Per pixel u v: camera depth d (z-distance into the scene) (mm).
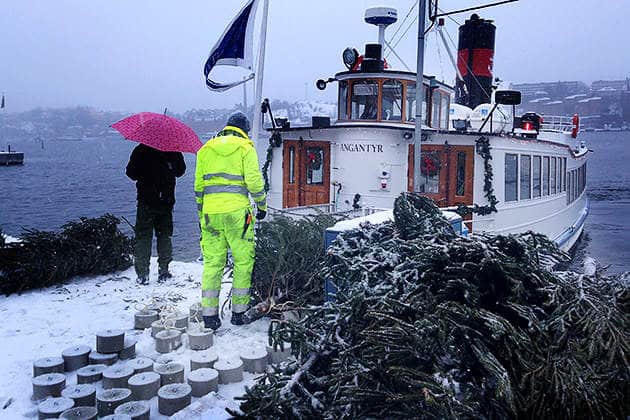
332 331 4156
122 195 53000
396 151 11648
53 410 4250
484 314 3697
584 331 3857
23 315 6863
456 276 4156
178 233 27703
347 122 12555
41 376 4828
